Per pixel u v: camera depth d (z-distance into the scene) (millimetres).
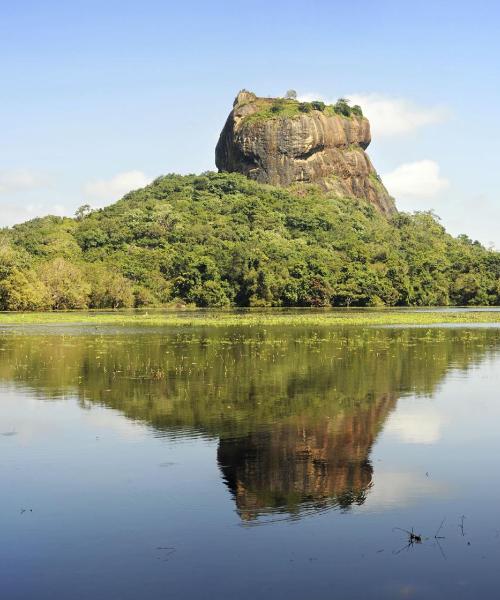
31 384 24453
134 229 132875
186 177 180250
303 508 12211
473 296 117812
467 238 166000
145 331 50062
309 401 21266
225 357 32375
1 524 11555
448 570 9945
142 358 31953
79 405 20688
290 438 16766
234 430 17531
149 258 113125
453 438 16781
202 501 12539
